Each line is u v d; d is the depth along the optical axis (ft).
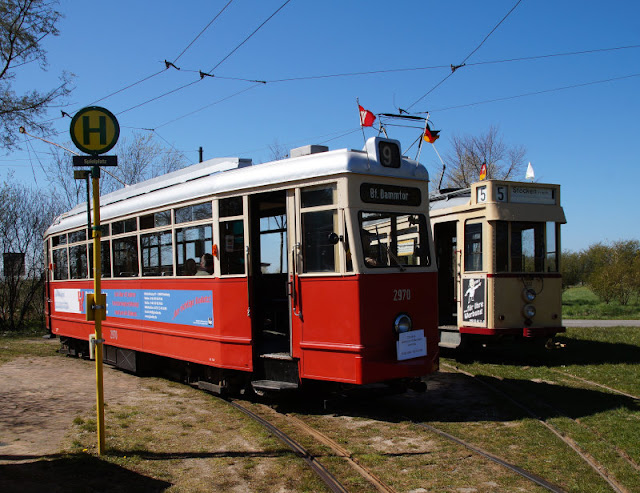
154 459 17.30
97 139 17.61
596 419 21.21
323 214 22.54
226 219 25.61
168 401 26.00
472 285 37.35
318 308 22.45
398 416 22.82
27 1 51.44
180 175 30.07
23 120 53.72
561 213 38.32
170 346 29.48
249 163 27.22
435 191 45.14
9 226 80.94
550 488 14.88
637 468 16.14
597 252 93.91
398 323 22.38
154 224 30.81
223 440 19.42
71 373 35.01
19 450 17.90
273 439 19.43
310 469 16.43
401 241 23.48
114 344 35.27
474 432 20.26
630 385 27.43
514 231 36.96
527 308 36.50
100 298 17.66
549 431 19.98
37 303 86.38
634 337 46.85
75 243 41.60
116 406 24.85
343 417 22.94
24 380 32.12
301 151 24.57
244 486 15.19
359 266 21.54
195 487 15.08
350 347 21.44
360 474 16.16
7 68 53.42
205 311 26.78
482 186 37.11
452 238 42.32
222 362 25.67
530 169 39.75
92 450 17.97
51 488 14.61
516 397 25.27
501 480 15.55
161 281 30.17
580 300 107.96
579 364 34.24
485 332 35.91
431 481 15.58
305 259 23.03
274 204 27.14
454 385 28.76
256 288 25.09
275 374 24.08
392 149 23.45
